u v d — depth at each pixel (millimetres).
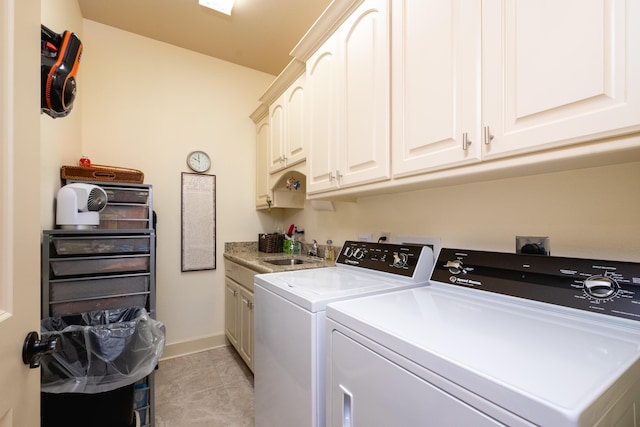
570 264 867
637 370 539
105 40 2268
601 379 478
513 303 922
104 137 2246
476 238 1270
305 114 1907
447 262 1199
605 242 903
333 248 2199
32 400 641
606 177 900
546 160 755
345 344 827
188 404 1832
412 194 1587
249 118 2939
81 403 1155
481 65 875
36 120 666
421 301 969
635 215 847
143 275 1641
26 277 618
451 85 961
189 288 2584
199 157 2643
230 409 1786
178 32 2363
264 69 2977
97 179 1756
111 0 2010
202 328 2633
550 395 433
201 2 1989
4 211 552
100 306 1555
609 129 628
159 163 2475
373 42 1294
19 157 597
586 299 789
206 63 2713
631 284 738
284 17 2164
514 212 1134
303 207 2672
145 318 1311
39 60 678
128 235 1612
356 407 772
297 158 2002
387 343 682
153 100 2457
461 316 807
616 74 621
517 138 791
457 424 524
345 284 1231
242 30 2332
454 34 953
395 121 1186
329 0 1989
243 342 2197
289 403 1087
